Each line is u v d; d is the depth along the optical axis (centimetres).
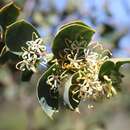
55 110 34
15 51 35
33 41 35
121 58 34
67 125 82
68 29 33
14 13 36
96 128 82
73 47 33
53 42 33
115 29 77
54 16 77
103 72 33
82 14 78
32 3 73
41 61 35
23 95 81
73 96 33
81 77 33
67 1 78
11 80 77
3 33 37
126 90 85
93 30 33
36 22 75
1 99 82
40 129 82
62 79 34
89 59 33
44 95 34
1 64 37
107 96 33
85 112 84
